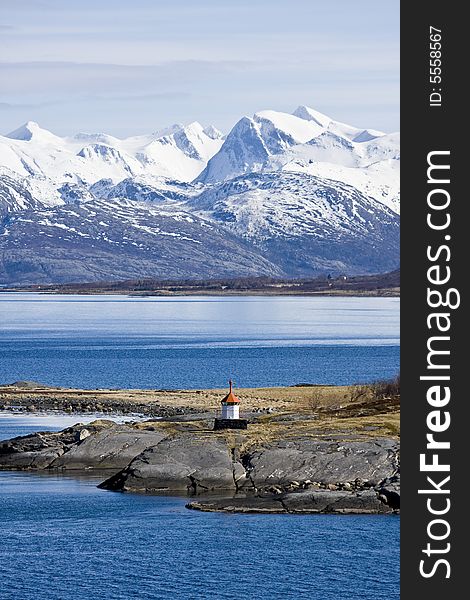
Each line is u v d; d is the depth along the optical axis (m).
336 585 145.88
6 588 145.38
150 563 154.88
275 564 153.75
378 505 178.62
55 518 178.12
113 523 174.62
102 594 142.88
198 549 160.75
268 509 179.62
